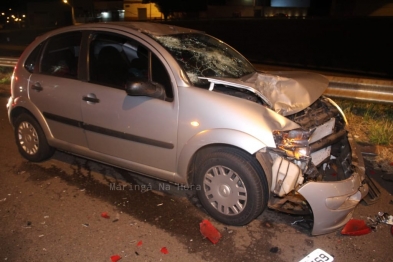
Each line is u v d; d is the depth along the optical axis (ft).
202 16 164.76
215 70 13.21
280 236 11.62
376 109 23.71
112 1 180.96
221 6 164.04
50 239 11.34
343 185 10.98
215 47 15.02
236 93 12.16
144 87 11.80
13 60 36.01
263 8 166.20
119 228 11.93
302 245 11.20
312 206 10.65
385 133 18.98
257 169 11.11
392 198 13.84
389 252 10.90
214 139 11.27
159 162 12.73
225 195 11.78
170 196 13.93
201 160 12.03
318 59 81.56
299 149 10.82
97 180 15.06
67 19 189.57
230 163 11.28
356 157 12.50
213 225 12.14
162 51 12.42
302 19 110.11
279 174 10.94
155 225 12.12
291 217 12.60
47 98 14.76
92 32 13.84
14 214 12.64
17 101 15.66
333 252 10.89
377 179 15.28
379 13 125.59
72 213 12.73
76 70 14.10
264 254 10.78
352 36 96.78
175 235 11.62
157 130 12.33
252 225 12.18
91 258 10.53
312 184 10.61
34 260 10.42
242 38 104.27
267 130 10.77
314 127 11.83
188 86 11.89
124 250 10.88
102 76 13.47
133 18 179.83
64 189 14.32
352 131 19.99
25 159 16.84
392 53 83.76
